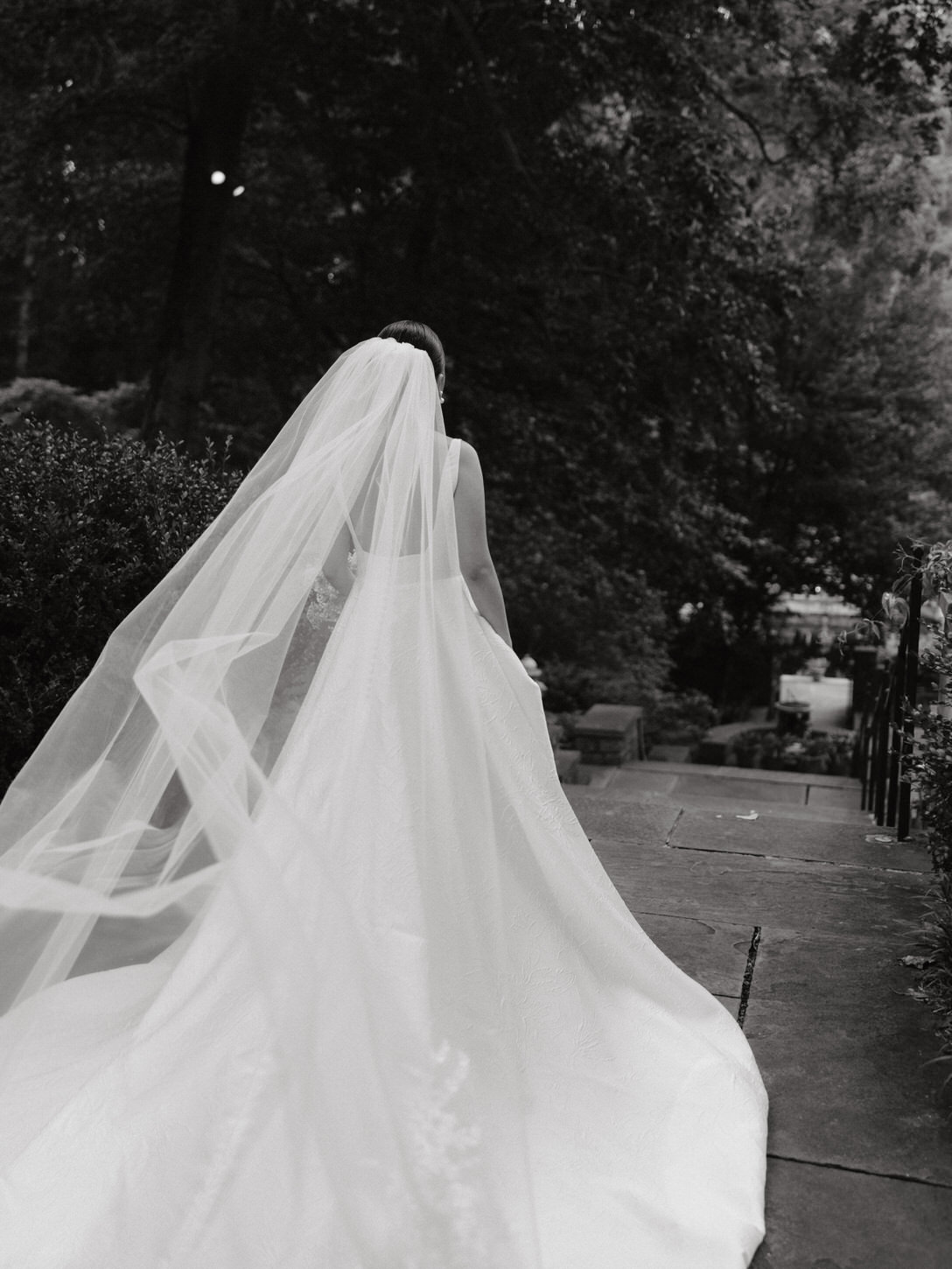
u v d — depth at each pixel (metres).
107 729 2.18
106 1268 1.77
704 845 4.68
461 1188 1.82
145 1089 1.94
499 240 11.94
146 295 14.19
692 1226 1.99
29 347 19.09
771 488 19.23
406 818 2.16
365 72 10.93
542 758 2.59
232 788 2.00
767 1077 2.67
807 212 15.52
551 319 12.45
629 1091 2.34
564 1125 2.21
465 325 12.79
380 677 2.25
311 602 2.32
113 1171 1.87
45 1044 2.18
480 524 2.61
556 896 2.50
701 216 10.78
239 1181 1.84
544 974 2.43
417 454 2.38
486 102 10.55
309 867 1.93
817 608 23.30
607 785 7.82
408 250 12.41
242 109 10.52
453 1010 2.05
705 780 8.00
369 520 2.34
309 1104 1.80
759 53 12.45
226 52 9.77
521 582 12.48
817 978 3.25
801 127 13.45
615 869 4.33
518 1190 1.86
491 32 10.35
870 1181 2.26
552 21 9.85
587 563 13.26
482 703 2.48
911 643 4.72
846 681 23.69
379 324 12.96
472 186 11.53
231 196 10.66
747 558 19.28
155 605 2.25
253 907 1.88
